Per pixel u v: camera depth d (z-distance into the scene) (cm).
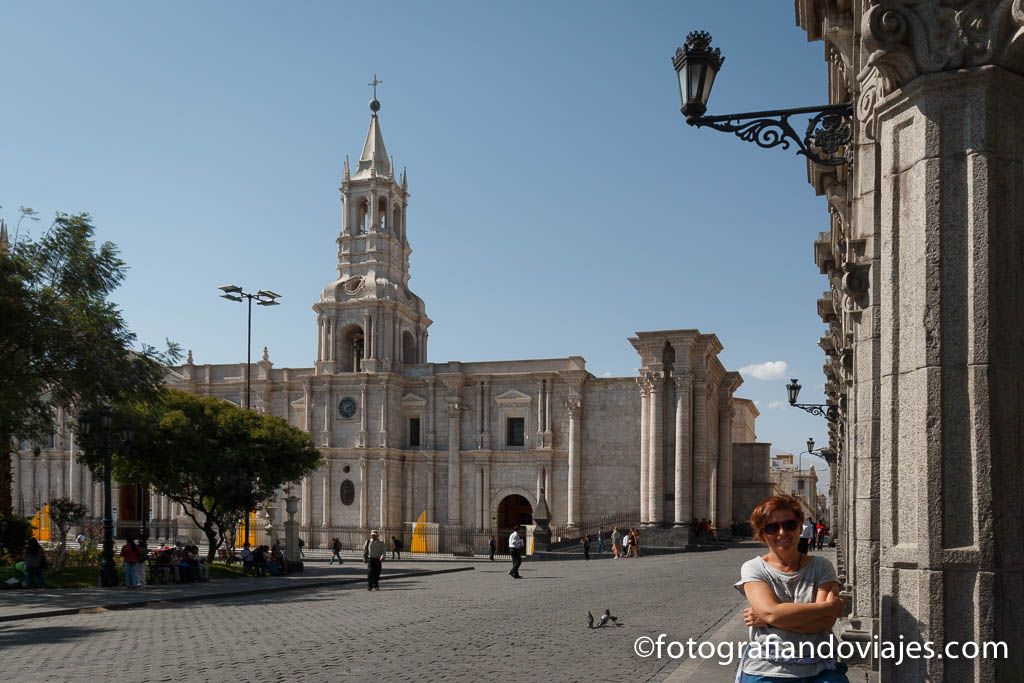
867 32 761
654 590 3073
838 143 1280
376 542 3422
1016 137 739
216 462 4662
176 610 2619
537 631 1939
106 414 3481
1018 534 712
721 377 7788
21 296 3522
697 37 1180
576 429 7438
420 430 7975
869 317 1258
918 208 753
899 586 762
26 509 8269
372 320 7906
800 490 12406
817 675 615
